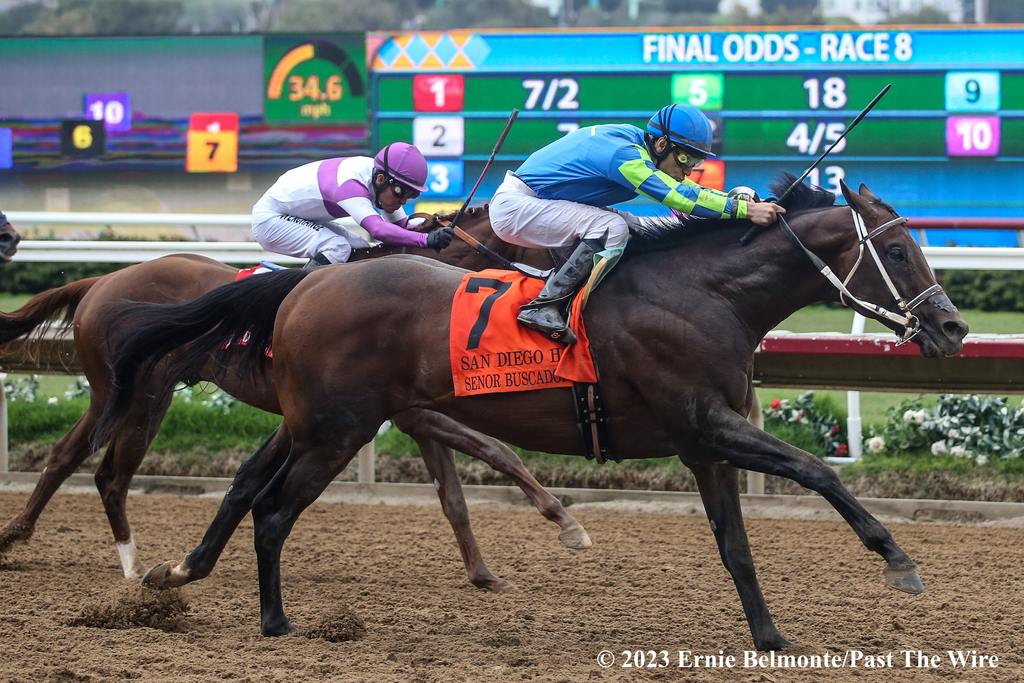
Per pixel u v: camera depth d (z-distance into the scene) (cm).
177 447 1152
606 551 880
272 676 572
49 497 841
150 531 936
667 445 645
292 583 791
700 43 1509
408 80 1580
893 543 586
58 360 1059
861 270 629
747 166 1509
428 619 700
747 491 1046
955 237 1473
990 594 758
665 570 824
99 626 675
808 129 1498
